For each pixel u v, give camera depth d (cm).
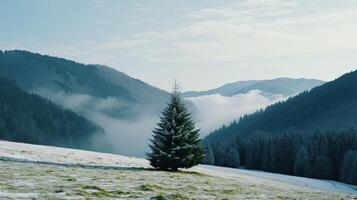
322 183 7838
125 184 2661
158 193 2258
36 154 4931
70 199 1794
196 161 4716
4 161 3778
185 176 4109
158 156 4600
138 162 5734
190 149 4675
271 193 3111
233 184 3794
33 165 3644
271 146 13975
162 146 4638
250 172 8062
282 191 3559
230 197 2448
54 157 4891
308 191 4050
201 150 4756
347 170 10888
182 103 4775
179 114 4703
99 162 4997
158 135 4672
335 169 12412
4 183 2145
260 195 2797
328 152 12975
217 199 2239
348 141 12662
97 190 2167
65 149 6556
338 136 13188
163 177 3672
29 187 2073
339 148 12675
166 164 4612
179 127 4625
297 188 4575
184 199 2091
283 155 13775
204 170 5825
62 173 3088
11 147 5453
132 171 4075
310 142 13462
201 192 2600
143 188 2461
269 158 14212
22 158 4309
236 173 6844
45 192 1941
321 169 11981
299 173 12462
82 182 2558
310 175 12131
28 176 2625
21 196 1759
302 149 12538
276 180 6512
